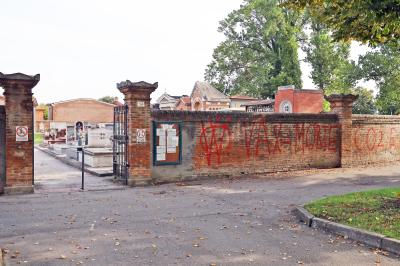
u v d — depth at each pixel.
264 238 7.02
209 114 14.48
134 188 12.57
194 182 13.81
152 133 13.38
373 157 19.41
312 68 52.97
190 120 14.09
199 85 65.69
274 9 49.66
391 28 9.42
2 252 6.14
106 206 9.73
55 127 45.34
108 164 17.89
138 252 6.18
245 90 54.22
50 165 19.84
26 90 11.39
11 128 11.23
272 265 5.63
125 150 13.18
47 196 11.06
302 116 16.88
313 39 51.53
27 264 5.63
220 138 14.79
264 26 52.00
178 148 13.86
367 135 19.12
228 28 56.22
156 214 8.89
